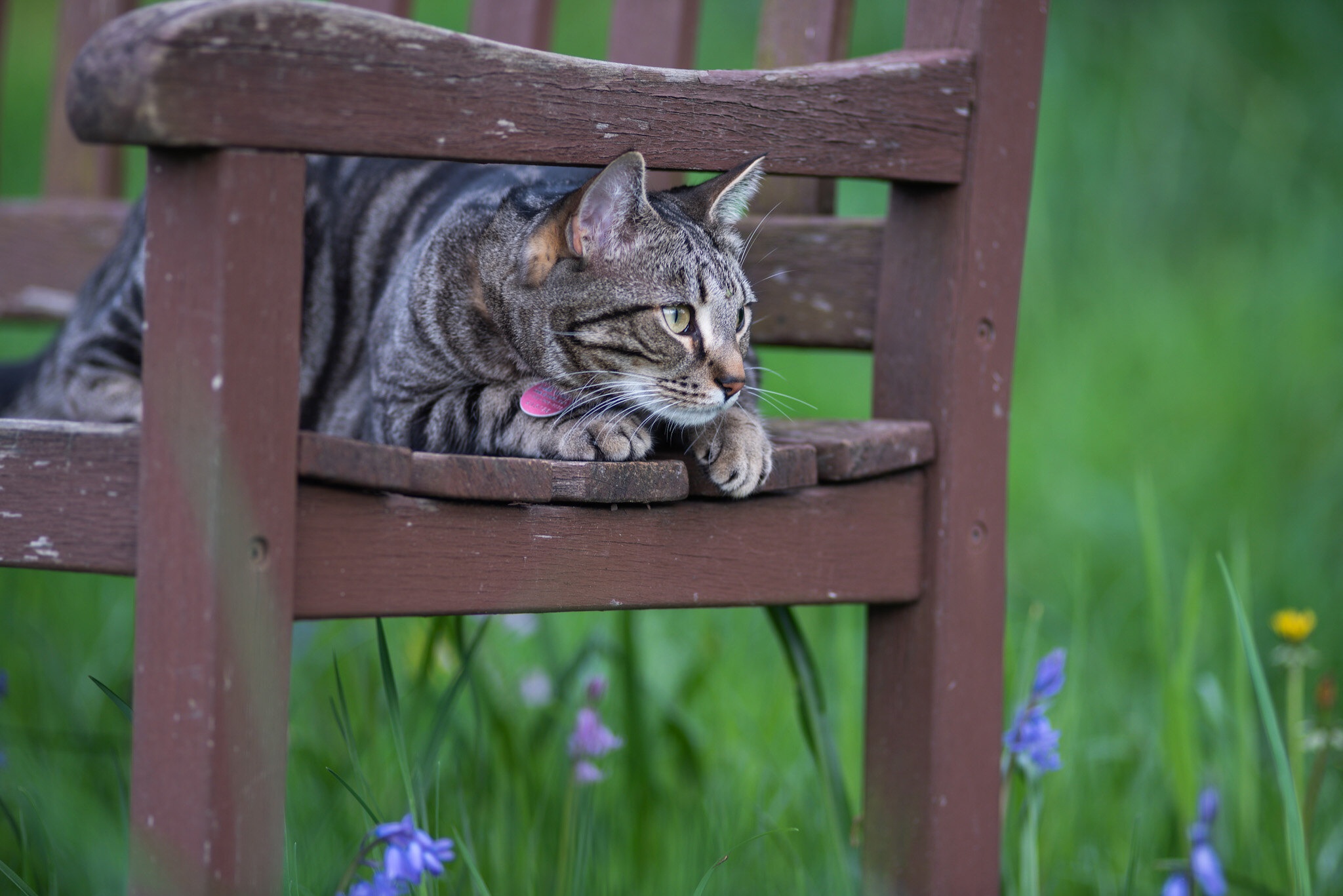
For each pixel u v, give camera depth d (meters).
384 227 3.24
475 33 3.73
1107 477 5.63
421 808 2.35
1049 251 7.26
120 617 4.21
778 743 3.62
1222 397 6.10
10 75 10.01
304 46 1.89
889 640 2.81
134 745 1.95
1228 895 2.99
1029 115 2.75
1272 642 4.39
